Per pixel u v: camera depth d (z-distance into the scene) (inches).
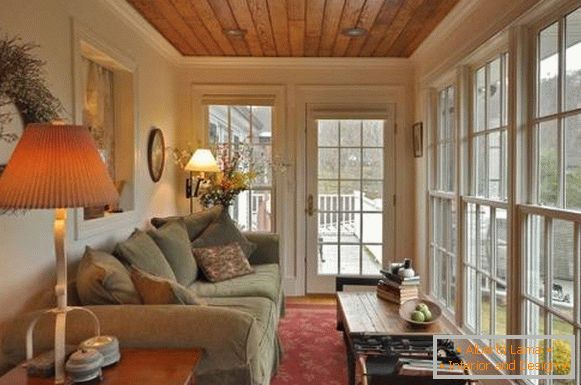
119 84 137.5
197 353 69.0
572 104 79.7
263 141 191.5
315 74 188.4
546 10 85.0
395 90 187.9
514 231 95.3
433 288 163.8
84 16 106.3
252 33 151.2
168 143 174.6
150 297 81.7
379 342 90.1
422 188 171.0
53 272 93.0
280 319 154.6
